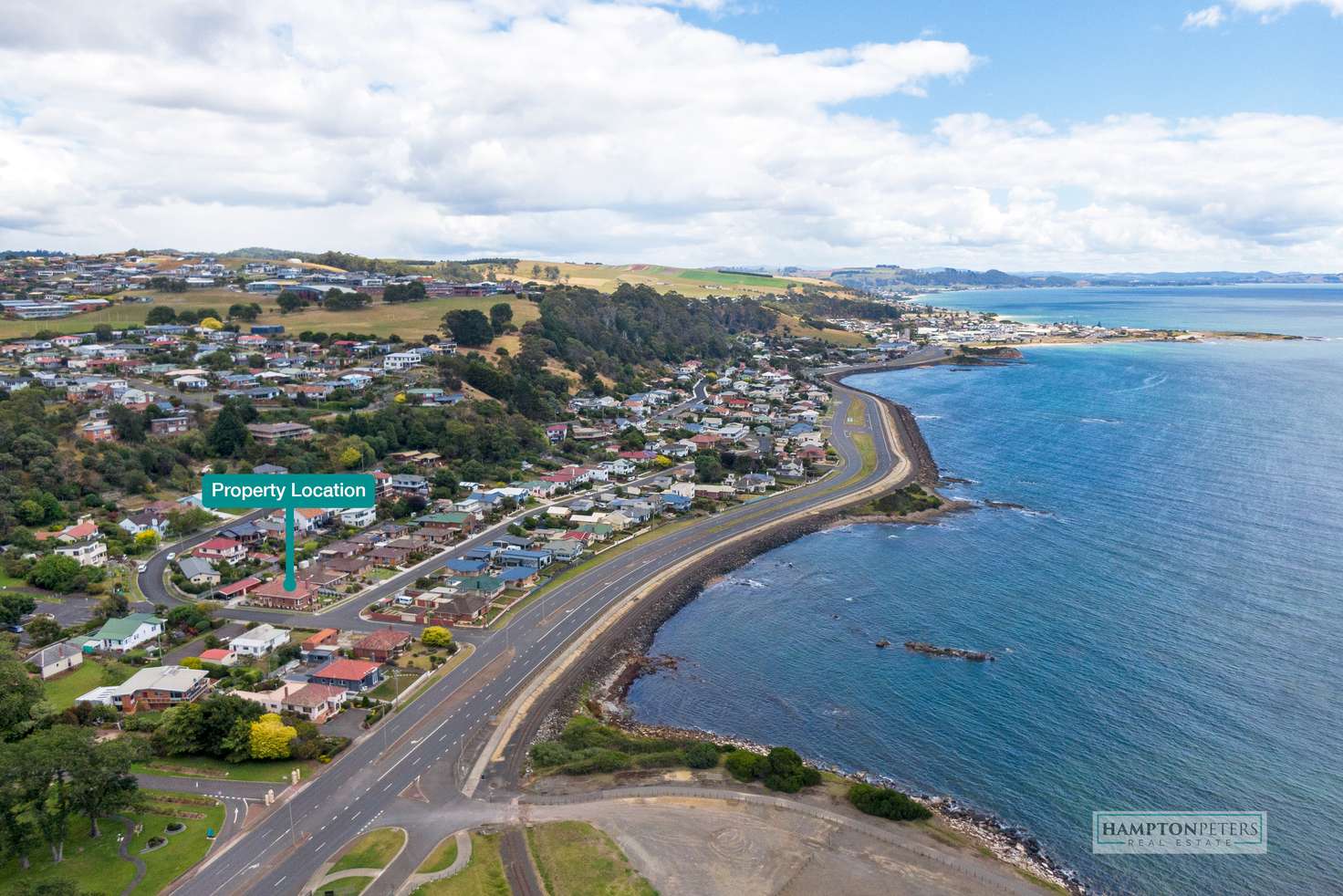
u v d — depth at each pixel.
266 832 81.19
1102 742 101.75
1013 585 153.50
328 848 78.94
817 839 82.31
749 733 105.94
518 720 104.50
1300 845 83.56
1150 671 118.88
